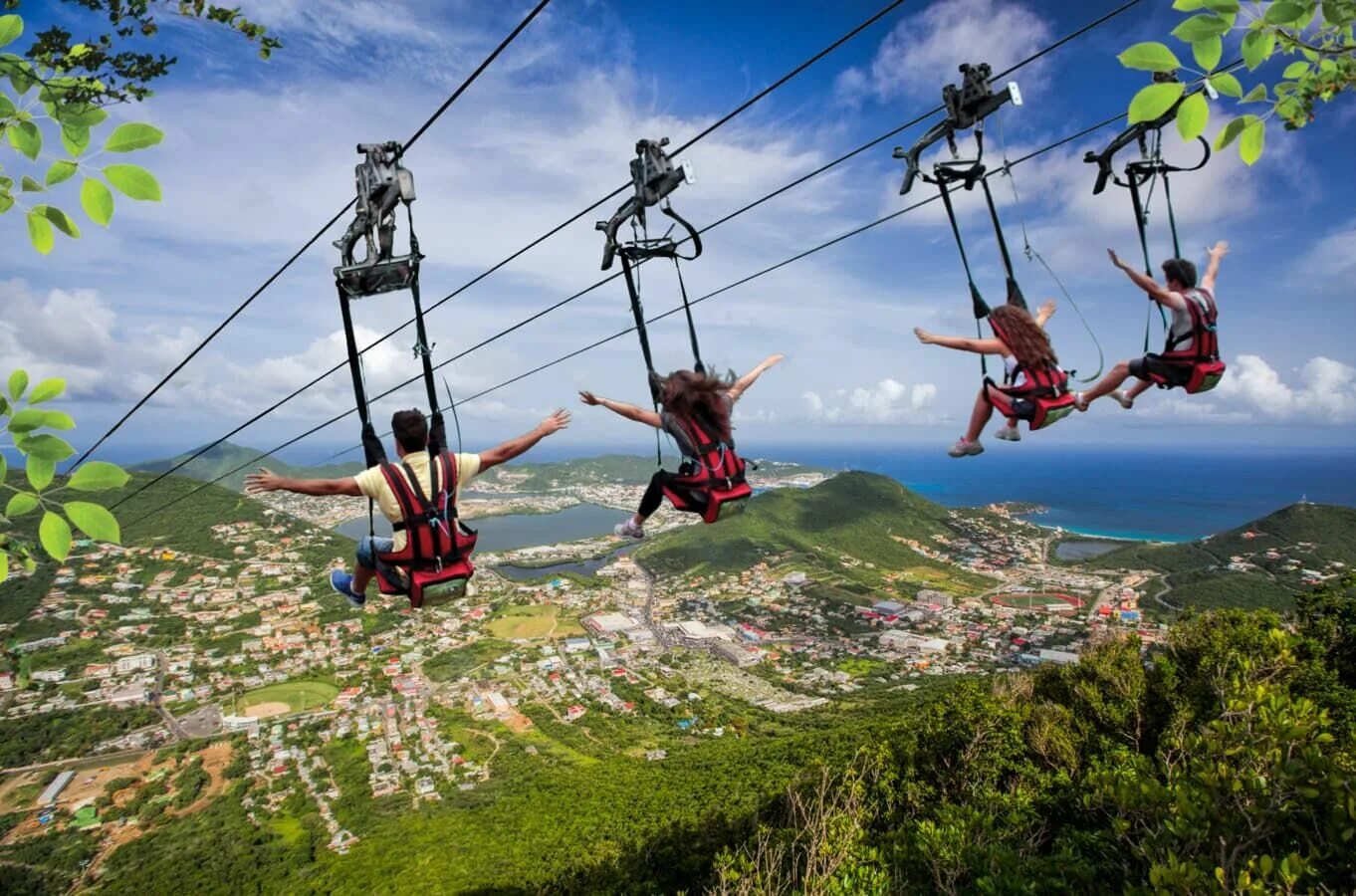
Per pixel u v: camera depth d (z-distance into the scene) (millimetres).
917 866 11195
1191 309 5957
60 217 3592
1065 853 8211
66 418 3445
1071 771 18500
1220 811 5605
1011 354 5781
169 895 48062
